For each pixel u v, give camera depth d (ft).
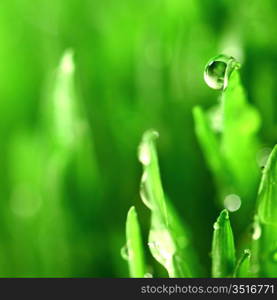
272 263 0.61
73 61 0.67
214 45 0.73
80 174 0.69
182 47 0.73
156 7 0.75
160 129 0.72
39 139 0.73
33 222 0.71
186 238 0.64
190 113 0.72
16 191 0.73
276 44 0.71
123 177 0.72
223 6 0.73
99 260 0.69
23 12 0.79
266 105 0.70
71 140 0.69
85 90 0.74
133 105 0.73
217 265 0.59
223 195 0.68
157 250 0.60
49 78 0.76
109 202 0.71
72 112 0.68
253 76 0.71
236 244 0.68
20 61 0.78
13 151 0.74
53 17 0.78
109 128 0.73
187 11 0.73
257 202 0.61
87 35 0.77
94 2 0.78
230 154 0.66
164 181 0.71
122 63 0.75
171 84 0.73
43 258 0.70
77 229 0.70
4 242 0.72
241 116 0.65
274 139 0.70
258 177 0.67
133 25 0.76
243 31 0.72
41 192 0.71
